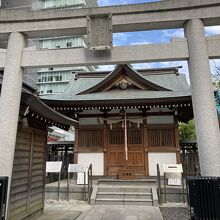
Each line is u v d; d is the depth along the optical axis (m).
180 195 8.80
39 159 6.79
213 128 4.03
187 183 3.84
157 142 11.98
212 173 3.89
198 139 4.14
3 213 3.60
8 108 4.40
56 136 29.33
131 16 4.68
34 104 4.94
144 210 7.52
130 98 11.52
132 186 9.80
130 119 12.15
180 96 10.91
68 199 9.34
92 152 12.12
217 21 4.61
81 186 9.80
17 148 5.33
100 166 11.94
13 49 4.75
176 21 4.63
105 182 10.82
